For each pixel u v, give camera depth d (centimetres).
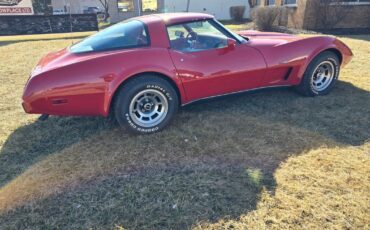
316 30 1348
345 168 292
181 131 377
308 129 372
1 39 1380
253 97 478
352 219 231
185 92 374
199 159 316
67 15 1528
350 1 1342
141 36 361
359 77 555
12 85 589
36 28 1504
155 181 283
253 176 285
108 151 338
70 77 322
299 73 435
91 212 249
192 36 380
